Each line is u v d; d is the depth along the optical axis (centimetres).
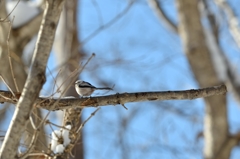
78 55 1312
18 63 1156
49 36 479
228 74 1365
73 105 630
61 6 481
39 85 473
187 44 1379
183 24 1390
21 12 1202
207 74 1361
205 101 1390
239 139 1388
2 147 468
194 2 1365
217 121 1387
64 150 690
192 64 1388
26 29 1198
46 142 909
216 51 1388
